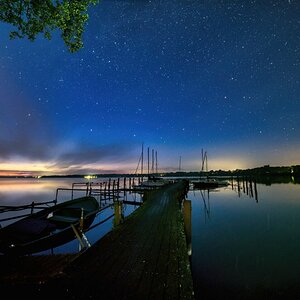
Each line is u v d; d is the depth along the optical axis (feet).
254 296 20.31
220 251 31.71
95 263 14.02
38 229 28.02
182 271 12.88
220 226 46.98
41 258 19.10
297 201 82.12
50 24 18.15
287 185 166.61
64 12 17.69
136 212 32.94
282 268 25.94
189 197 99.86
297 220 51.67
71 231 31.27
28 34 18.08
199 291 21.31
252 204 76.64
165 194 59.72
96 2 18.63
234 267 26.30
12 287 11.03
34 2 16.90
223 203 80.02
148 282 11.60
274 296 20.36
